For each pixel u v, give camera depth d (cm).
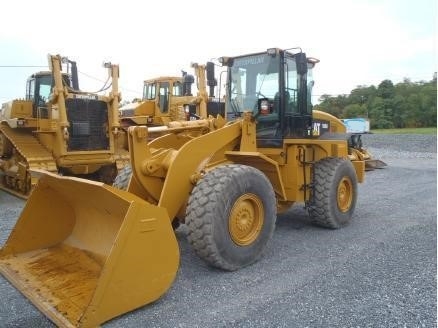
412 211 681
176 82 1385
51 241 404
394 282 376
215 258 385
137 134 409
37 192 390
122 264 300
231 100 573
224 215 388
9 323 306
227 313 319
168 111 1358
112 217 363
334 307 329
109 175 958
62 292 320
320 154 578
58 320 284
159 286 326
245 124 479
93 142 909
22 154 850
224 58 574
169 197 398
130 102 1523
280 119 525
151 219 316
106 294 292
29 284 332
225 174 399
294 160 525
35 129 930
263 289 362
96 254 371
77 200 387
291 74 547
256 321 307
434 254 453
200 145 429
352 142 1229
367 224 592
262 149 541
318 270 407
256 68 548
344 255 452
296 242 502
